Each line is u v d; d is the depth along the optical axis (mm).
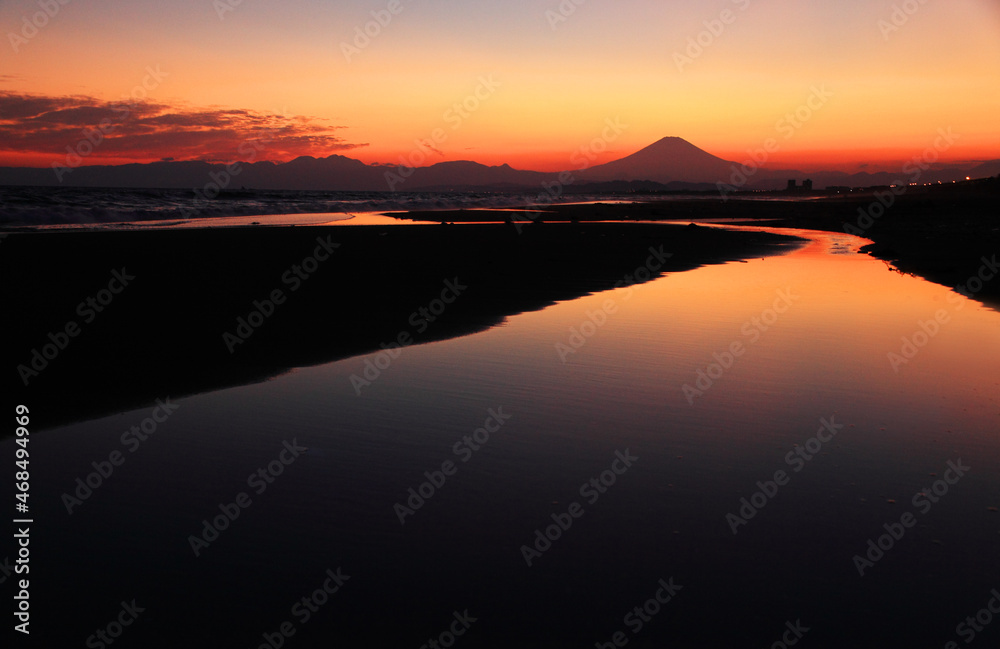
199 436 5848
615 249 22562
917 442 5840
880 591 3670
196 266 15562
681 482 5043
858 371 8094
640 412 6613
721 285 15125
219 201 52812
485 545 4141
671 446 5750
